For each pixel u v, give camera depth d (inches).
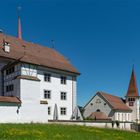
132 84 4133.9
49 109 2326.5
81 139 1232.2
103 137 1396.4
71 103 2534.5
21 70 1955.0
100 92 3420.3
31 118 1924.2
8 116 1790.1
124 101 4052.7
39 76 2265.0
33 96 1962.4
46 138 1186.6
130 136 1594.5
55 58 2623.0
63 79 2491.4
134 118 3973.9
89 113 3437.5
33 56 2362.2
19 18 3250.5
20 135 1214.9
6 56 2127.2
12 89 1968.5
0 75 2084.2
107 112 3339.1
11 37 2470.5
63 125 1796.3
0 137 1136.8
